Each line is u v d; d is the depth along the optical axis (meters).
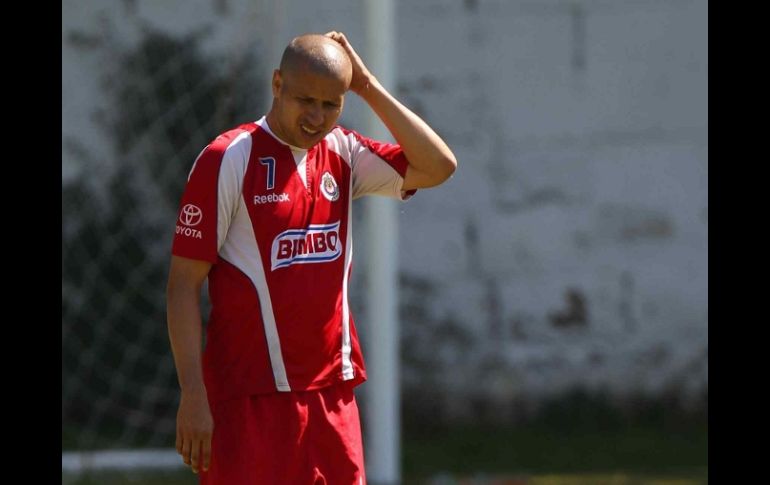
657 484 23.00
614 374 28.42
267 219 12.08
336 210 12.54
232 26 26.78
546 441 26.97
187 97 26.52
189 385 11.83
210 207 11.92
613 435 27.56
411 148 12.55
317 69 11.56
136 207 26.55
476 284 28.28
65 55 26.58
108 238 26.39
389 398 22.61
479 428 27.92
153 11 26.86
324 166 12.51
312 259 12.28
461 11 28.34
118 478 23.20
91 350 26.05
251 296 12.09
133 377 26.16
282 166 12.18
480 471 24.31
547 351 28.34
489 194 28.42
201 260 11.97
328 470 12.42
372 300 22.67
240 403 12.19
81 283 26.11
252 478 12.09
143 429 25.95
